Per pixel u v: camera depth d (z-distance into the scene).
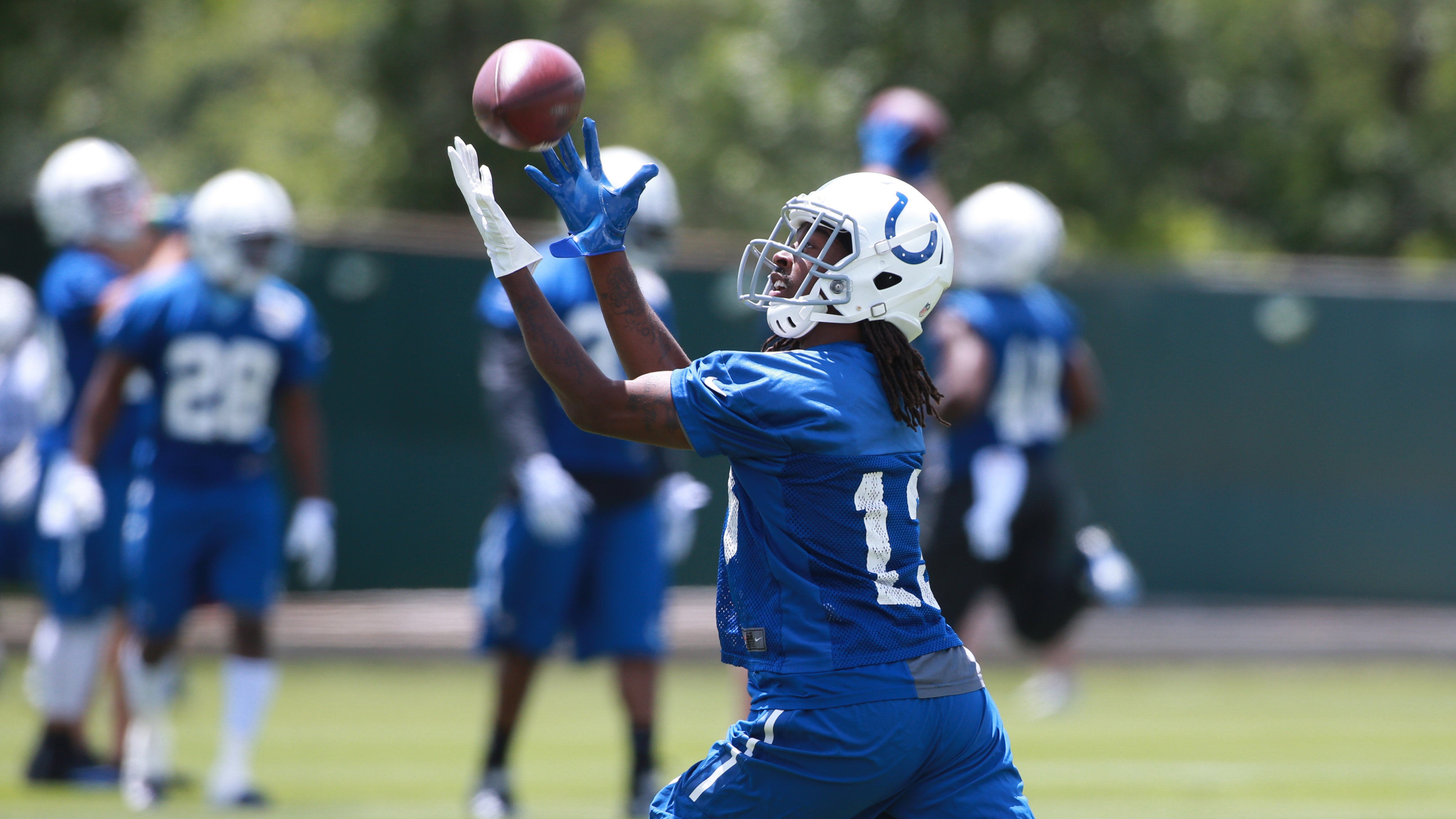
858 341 12.19
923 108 24.25
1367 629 50.28
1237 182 81.12
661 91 80.06
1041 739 33.56
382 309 47.06
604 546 23.64
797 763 11.47
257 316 24.84
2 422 32.75
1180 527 51.34
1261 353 51.62
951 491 26.00
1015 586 26.91
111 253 27.67
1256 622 50.78
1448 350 51.72
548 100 12.06
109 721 34.78
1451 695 42.38
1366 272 52.81
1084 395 27.50
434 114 78.19
